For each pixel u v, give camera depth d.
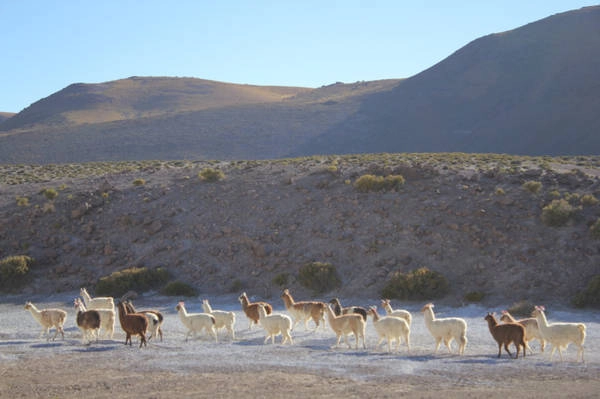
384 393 14.21
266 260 39.16
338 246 39.19
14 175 74.00
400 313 23.03
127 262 41.31
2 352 20.52
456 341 20.28
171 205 48.47
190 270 39.56
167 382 15.73
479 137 177.62
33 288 38.62
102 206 49.19
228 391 14.63
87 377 16.44
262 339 23.28
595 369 16.80
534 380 15.53
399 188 45.41
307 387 14.98
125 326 21.55
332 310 23.16
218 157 157.12
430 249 36.91
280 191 48.84
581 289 31.09
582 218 37.31
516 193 42.12
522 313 28.47
